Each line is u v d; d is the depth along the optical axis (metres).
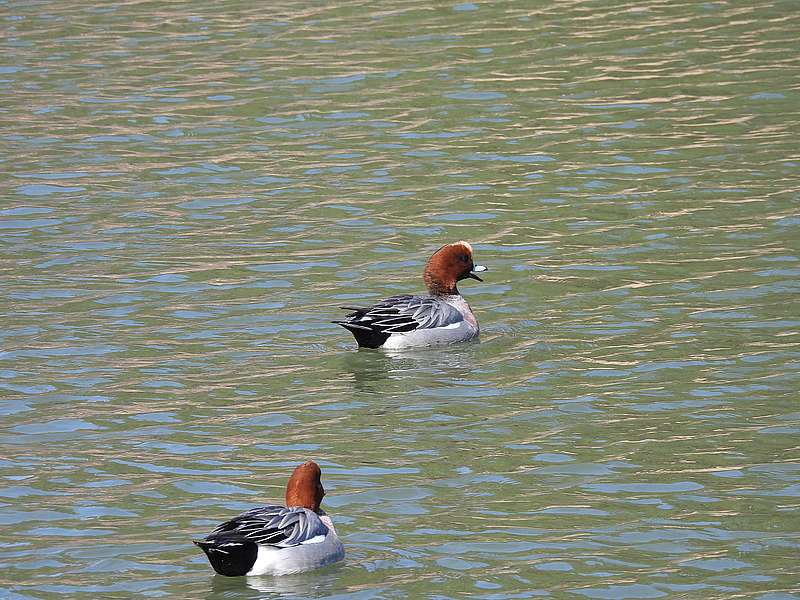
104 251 20.78
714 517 12.43
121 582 11.02
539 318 18.03
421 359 16.75
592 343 17.06
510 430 14.52
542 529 12.18
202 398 15.48
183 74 29.88
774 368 15.98
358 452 13.98
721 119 26.27
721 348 16.67
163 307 18.48
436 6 34.00
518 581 11.12
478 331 17.58
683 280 19.12
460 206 22.55
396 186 23.58
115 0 36.25
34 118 27.30
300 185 23.75
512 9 33.59
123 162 25.00
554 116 26.75
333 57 30.62
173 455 13.91
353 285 19.31
